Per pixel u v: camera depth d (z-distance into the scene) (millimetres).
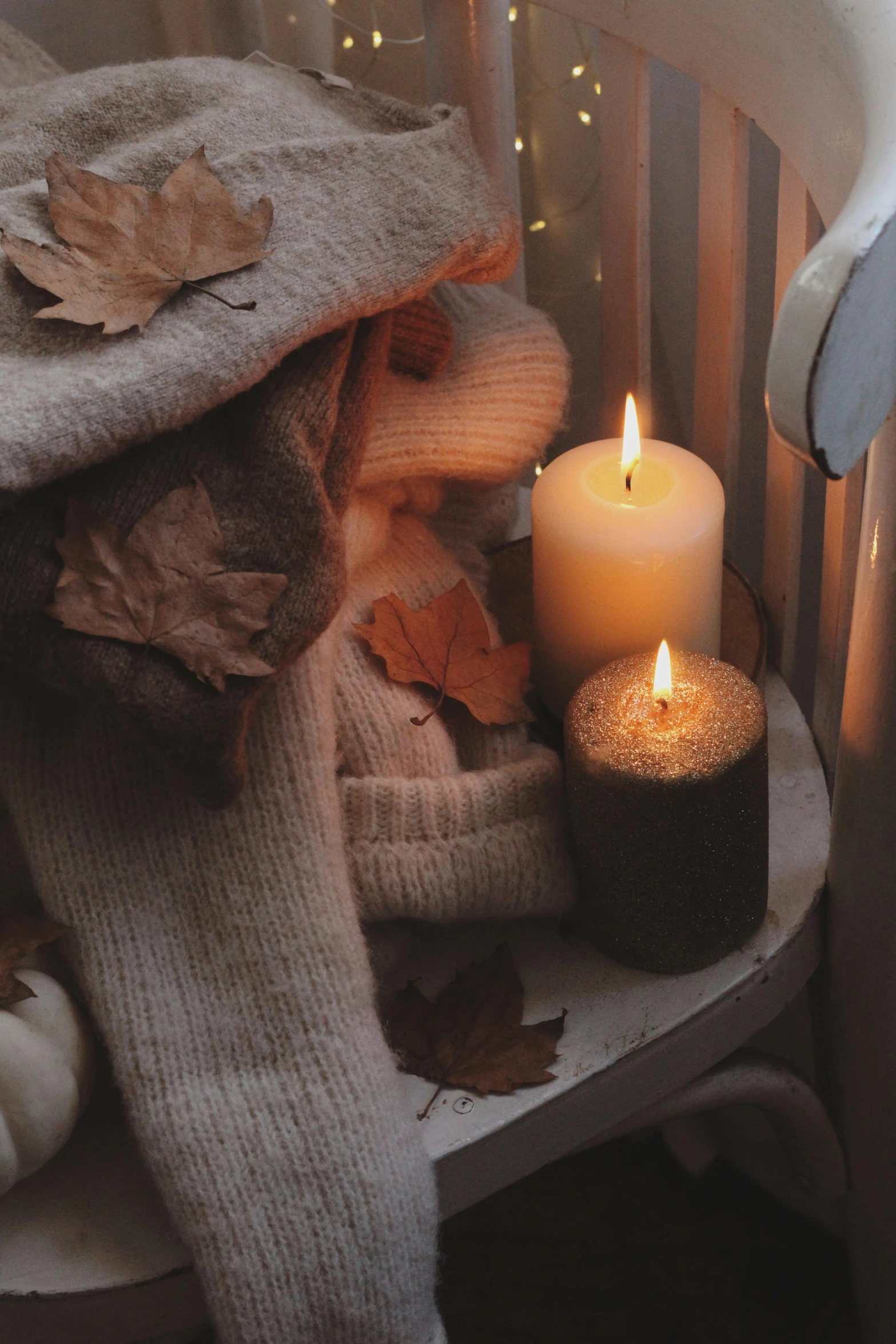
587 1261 1486
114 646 1118
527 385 1253
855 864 1196
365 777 1192
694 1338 1448
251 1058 1146
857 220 995
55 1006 1152
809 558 1493
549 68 1421
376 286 1160
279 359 1135
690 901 1170
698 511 1224
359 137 1187
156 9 1418
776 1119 1308
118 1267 1141
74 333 1138
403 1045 1182
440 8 1282
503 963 1204
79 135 1221
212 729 1123
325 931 1155
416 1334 1132
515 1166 1177
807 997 1466
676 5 1208
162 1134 1135
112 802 1168
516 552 1335
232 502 1137
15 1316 1145
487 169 1219
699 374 1299
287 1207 1124
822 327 989
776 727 1291
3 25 1315
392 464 1228
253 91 1221
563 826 1198
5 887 1203
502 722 1218
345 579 1143
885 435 1093
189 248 1146
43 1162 1151
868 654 1142
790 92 1148
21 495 1107
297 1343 1119
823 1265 1474
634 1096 1188
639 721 1156
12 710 1169
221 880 1160
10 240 1144
